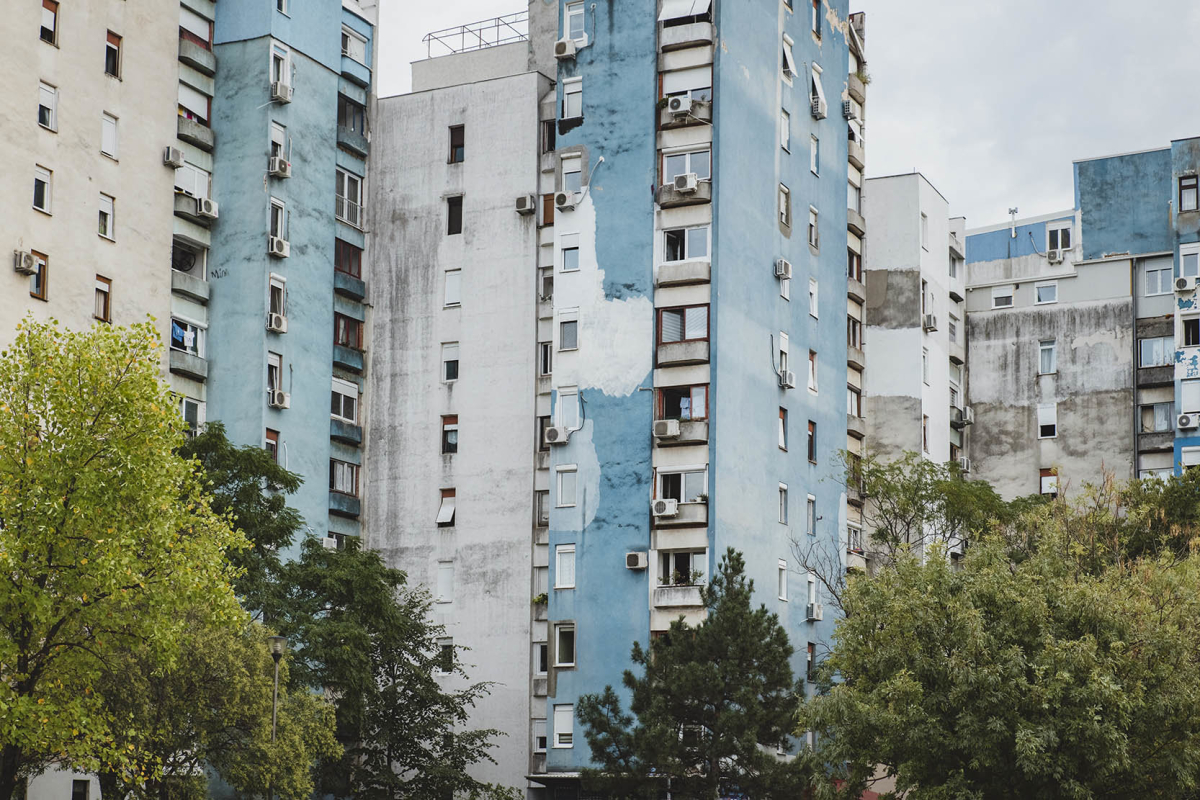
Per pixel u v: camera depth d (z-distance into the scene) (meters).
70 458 41.31
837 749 45.00
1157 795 43.56
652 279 66.25
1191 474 68.44
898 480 70.56
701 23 67.44
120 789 46.94
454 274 73.31
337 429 71.69
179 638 42.69
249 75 69.25
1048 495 81.12
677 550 63.72
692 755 52.00
